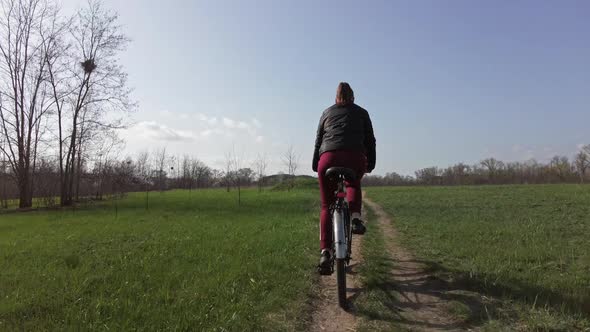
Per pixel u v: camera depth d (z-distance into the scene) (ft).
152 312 11.27
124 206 58.08
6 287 14.02
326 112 14.05
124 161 96.02
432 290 14.05
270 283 14.32
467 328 10.87
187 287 13.51
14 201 91.50
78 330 10.19
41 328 10.28
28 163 76.38
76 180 81.87
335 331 10.95
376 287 14.29
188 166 160.04
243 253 19.02
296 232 26.30
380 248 21.50
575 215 31.30
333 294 13.93
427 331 10.72
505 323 10.87
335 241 12.44
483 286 13.79
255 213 40.78
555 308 11.42
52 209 63.93
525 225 26.84
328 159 13.08
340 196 12.78
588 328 10.18
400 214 36.73
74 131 76.54
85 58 77.61
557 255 17.81
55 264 17.71
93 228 31.48
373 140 14.34
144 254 19.48
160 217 39.04
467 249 19.63
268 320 11.21
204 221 34.09
